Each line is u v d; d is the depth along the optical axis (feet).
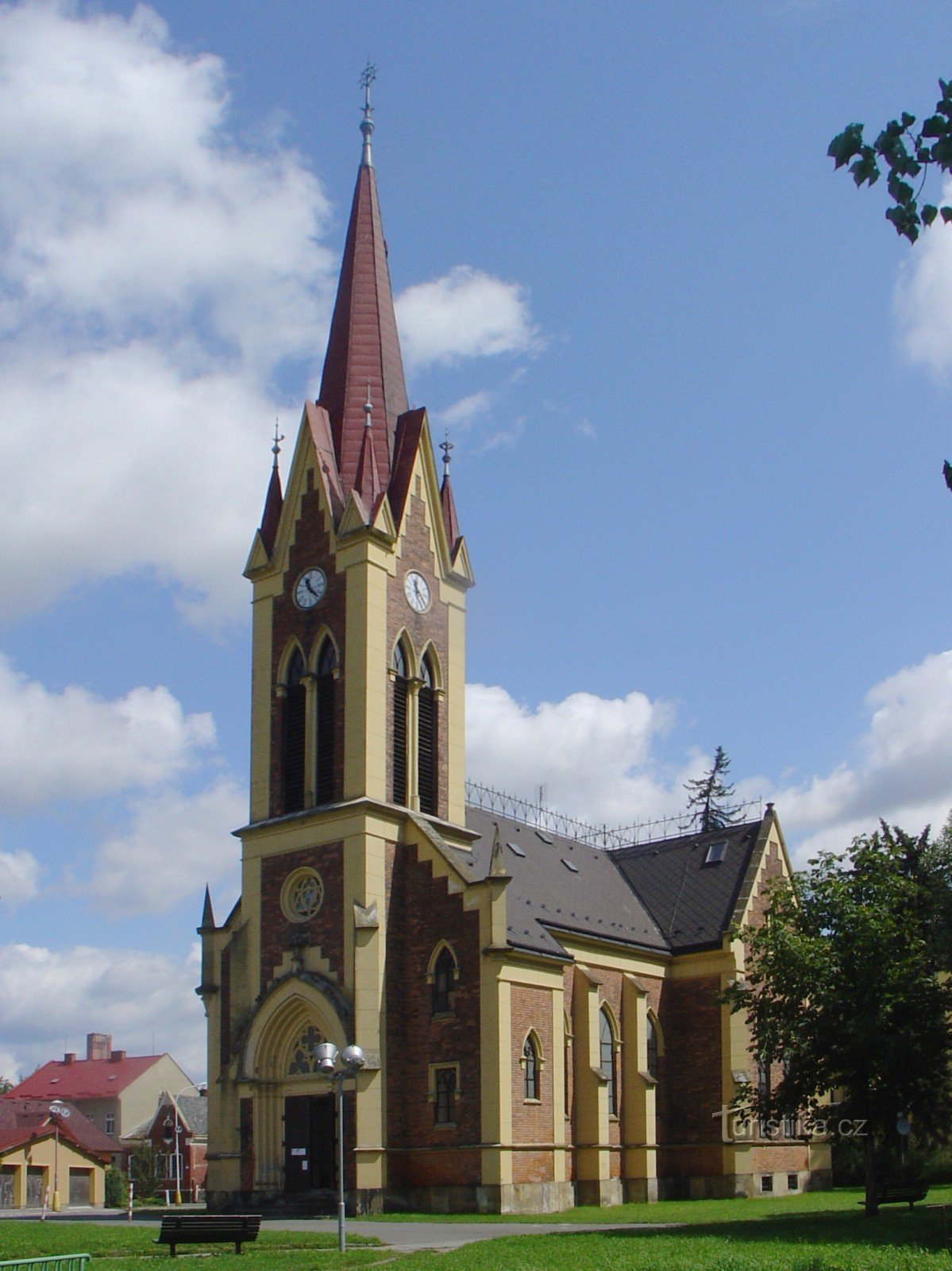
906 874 153.38
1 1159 270.05
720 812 377.50
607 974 202.28
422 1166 167.63
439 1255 101.65
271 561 198.70
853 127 50.11
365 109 224.33
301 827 183.83
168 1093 404.98
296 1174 174.29
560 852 227.61
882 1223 125.59
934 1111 138.21
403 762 188.14
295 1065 178.29
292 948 179.63
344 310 211.00
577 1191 181.57
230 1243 116.98
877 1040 130.11
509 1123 163.22
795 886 146.51
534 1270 87.20
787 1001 139.23
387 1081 169.78
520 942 172.24
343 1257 102.42
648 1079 198.59
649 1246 103.65
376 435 201.36
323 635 190.08
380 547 189.78
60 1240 125.08
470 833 195.31
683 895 229.86
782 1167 212.23
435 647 196.65
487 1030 166.09
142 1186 345.31
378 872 176.86
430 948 174.50
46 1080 462.19
